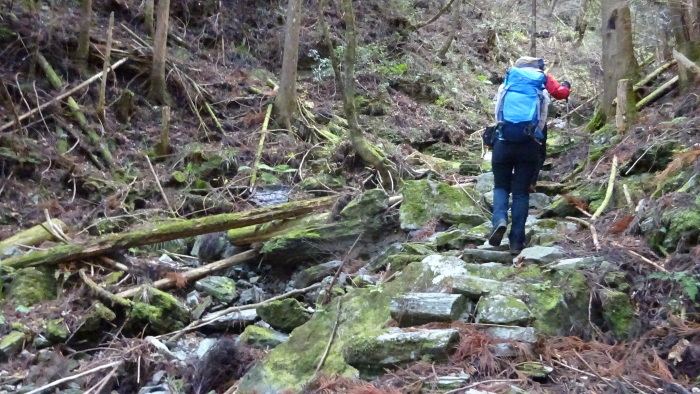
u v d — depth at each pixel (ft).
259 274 21.18
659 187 17.61
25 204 24.48
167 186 27.76
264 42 42.42
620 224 16.80
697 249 13.99
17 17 31.55
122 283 19.20
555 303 12.69
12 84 28.78
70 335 16.57
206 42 40.11
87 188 26.25
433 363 11.28
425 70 44.60
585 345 12.03
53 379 14.79
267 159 31.24
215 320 17.37
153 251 22.43
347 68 25.18
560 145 27.66
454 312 12.63
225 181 28.48
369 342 11.66
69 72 31.60
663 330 12.31
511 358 11.30
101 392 14.55
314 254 20.51
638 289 13.73
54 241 21.54
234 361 14.40
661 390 10.33
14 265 18.86
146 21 37.35
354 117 25.72
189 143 31.07
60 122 28.58
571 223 18.33
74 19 33.91
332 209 21.54
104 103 30.53
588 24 54.44
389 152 30.32
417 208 20.54
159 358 15.60
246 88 37.19
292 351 13.51
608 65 28.27
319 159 30.78
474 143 36.35
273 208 21.54
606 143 25.03
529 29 57.67
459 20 54.85
